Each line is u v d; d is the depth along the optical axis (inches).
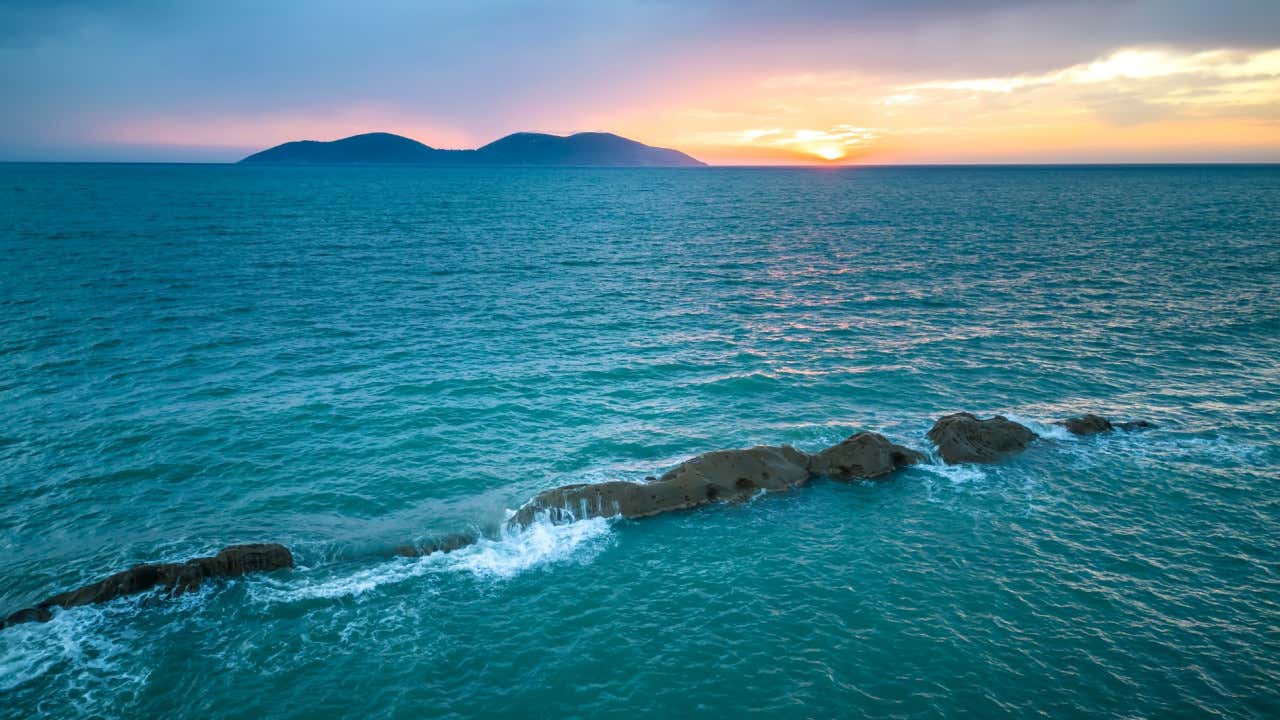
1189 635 699.4
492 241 3592.5
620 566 818.2
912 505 952.9
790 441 1153.4
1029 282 2480.3
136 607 720.3
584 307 2085.4
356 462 1062.4
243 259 2790.4
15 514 896.3
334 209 5349.4
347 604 741.9
